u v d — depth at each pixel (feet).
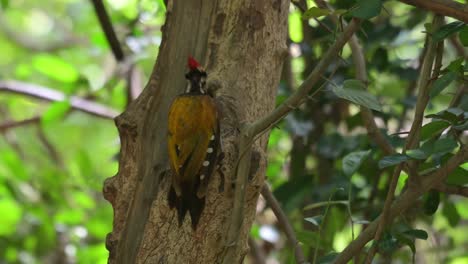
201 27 24.22
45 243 47.34
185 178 22.35
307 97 22.22
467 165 37.42
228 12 24.16
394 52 40.86
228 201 22.67
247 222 23.56
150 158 23.77
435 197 27.17
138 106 24.34
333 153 36.11
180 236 22.81
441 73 24.22
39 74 61.98
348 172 26.09
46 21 79.66
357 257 27.78
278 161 42.37
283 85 36.65
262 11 24.22
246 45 24.08
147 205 23.47
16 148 56.75
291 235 29.96
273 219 47.57
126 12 49.03
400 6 44.42
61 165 55.93
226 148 22.80
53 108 45.93
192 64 23.54
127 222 23.52
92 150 68.03
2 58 76.95
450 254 41.63
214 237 22.74
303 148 38.60
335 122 39.52
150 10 45.32
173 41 24.25
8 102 58.75
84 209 48.26
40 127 54.75
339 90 22.71
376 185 35.86
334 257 26.45
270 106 24.36
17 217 47.67
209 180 22.36
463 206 46.57
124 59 42.55
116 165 62.03
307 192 35.63
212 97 23.50
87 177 48.16
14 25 79.00
